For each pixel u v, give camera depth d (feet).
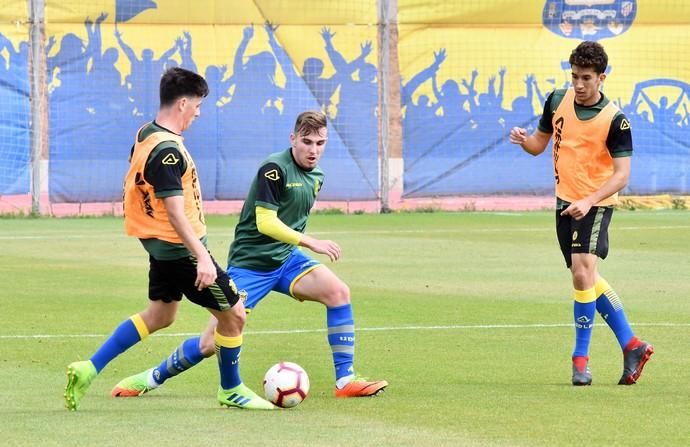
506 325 79.20
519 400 53.93
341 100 176.65
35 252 127.24
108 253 126.31
